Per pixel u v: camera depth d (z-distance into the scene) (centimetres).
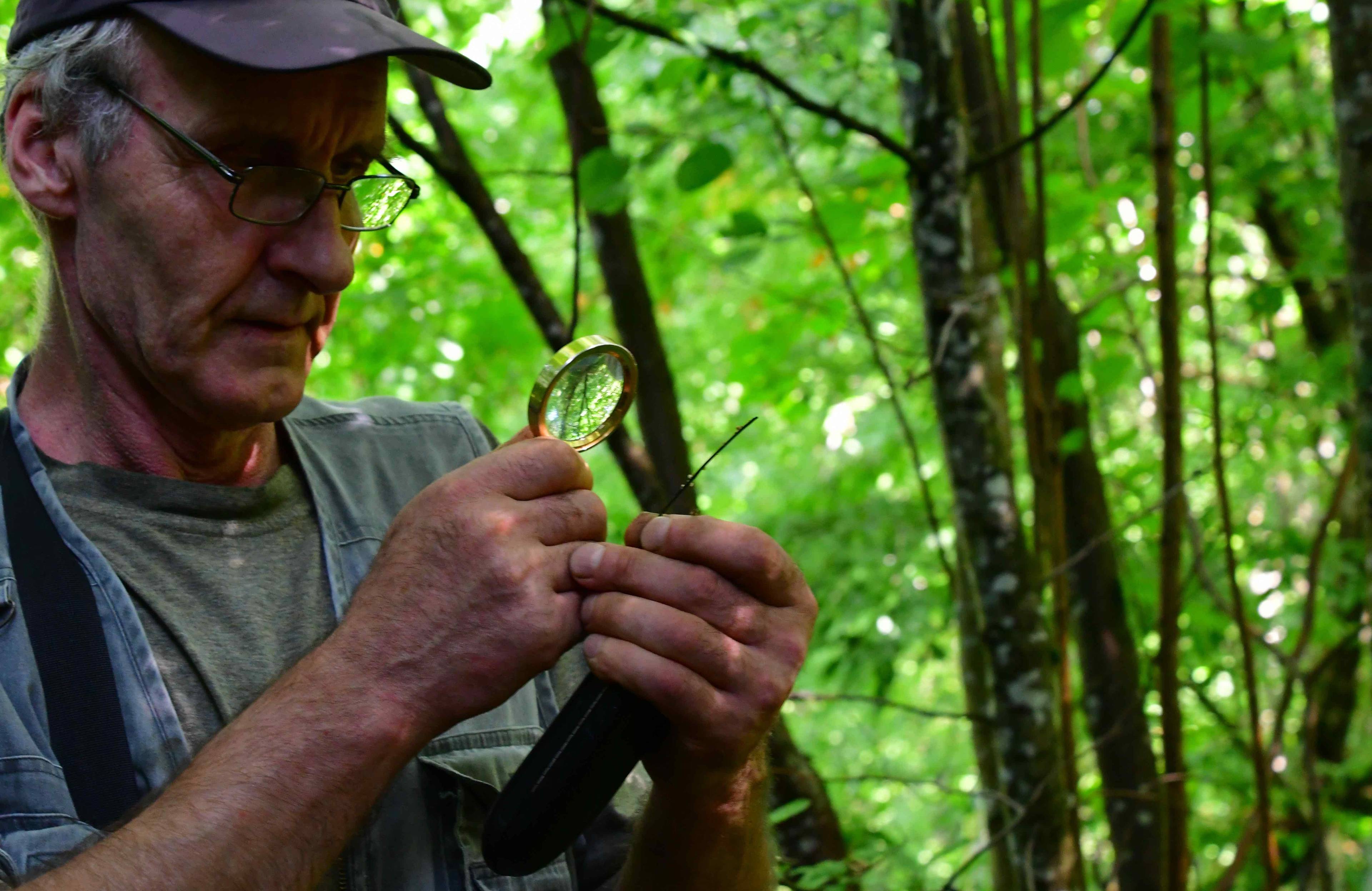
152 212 106
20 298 423
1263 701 500
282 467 128
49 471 114
